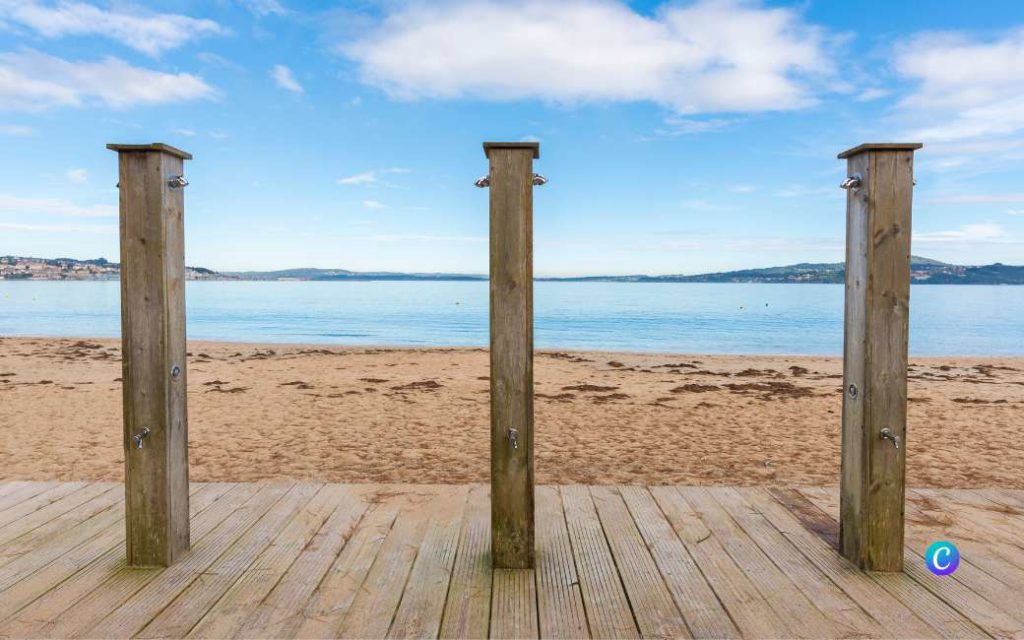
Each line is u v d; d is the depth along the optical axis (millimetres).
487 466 6117
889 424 2900
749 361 17688
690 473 5926
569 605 2627
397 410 9086
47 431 7613
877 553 2938
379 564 3025
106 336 27828
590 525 3557
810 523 3586
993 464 6184
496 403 2936
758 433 7680
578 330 34500
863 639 2363
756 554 3152
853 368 3020
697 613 2562
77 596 2660
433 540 3330
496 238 2883
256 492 4086
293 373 13508
